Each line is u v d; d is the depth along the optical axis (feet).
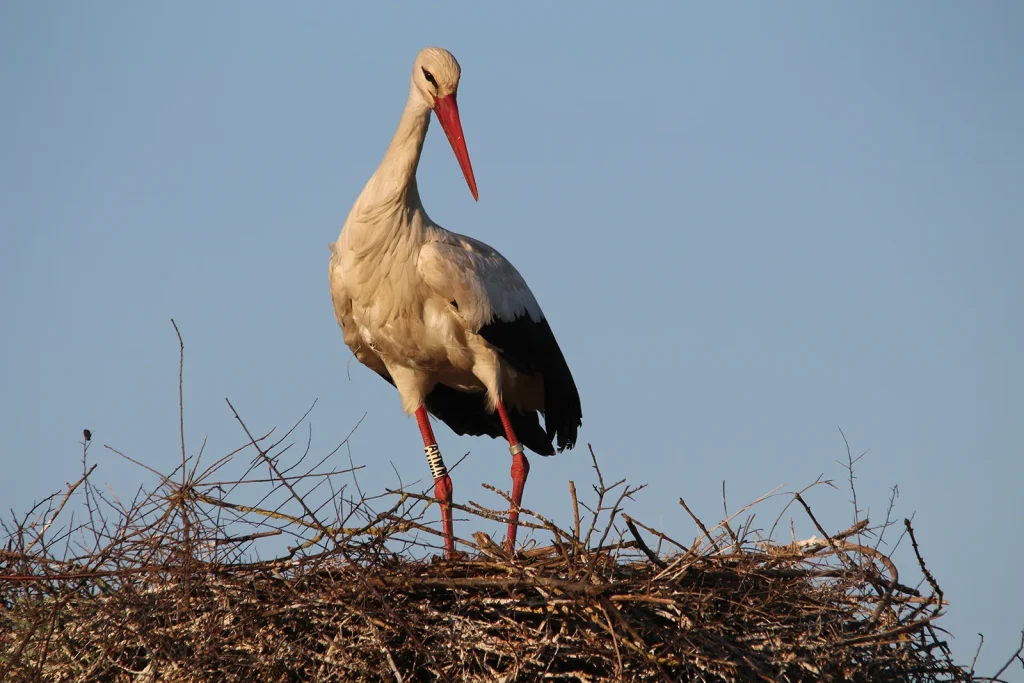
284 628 34.45
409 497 37.63
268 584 34.35
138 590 34.32
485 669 34.55
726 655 34.35
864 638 35.12
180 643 34.06
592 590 34.01
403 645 33.96
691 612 34.40
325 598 33.83
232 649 33.88
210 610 33.96
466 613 35.04
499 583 34.60
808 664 34.63
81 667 34.63
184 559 34.01
